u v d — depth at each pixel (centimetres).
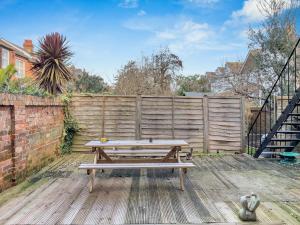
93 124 668
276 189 381
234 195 354
